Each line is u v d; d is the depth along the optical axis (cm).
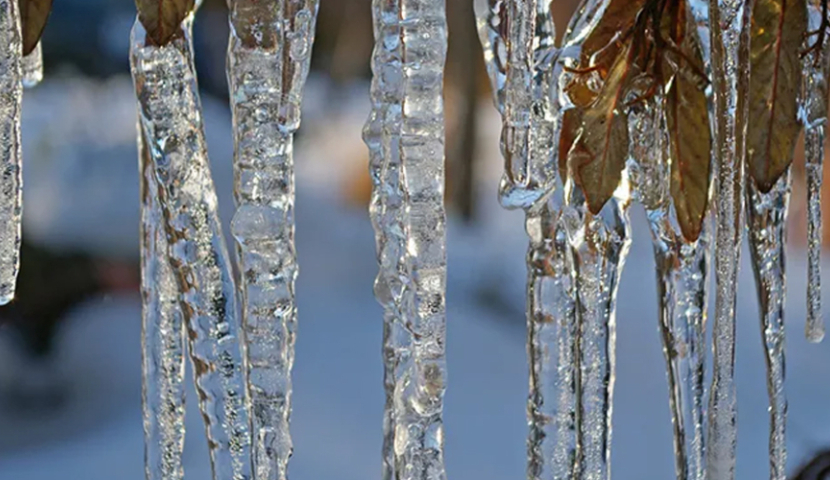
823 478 156
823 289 480
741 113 146
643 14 147
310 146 1035
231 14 145
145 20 145
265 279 145
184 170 145
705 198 148
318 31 859
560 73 147
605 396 148
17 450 303
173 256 146
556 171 148
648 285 543
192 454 272
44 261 389
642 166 148
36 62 151
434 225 145
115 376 361
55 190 539
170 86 145
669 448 280
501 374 377
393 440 149
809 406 295
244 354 146
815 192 150
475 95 751
